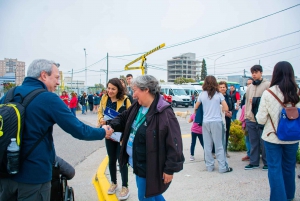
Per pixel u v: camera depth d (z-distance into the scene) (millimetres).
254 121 4668
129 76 5984
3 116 1983
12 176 2129
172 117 2432
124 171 3732
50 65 2414
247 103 4773
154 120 2424
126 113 2934
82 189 4371
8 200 2266
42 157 2186
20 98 2211
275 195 3131
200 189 3895
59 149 7457
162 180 2424
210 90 4645
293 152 3205
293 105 3037
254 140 4738
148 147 2396
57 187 2693
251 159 4824
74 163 5992
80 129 2338
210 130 4695
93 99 22516
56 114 2223
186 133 10062
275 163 3150
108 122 2975
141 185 2568
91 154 6848
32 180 2139
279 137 3006
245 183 4066
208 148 4785
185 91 31438
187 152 6387
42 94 2227
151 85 2484
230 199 3508
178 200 3537
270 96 3115
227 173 4621
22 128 2082
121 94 3850
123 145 2742
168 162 2342
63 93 18234
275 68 3199
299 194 3543
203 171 4809
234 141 6324
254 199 3480
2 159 2023
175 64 131000
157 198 2734
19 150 2059
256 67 4535
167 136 2381
